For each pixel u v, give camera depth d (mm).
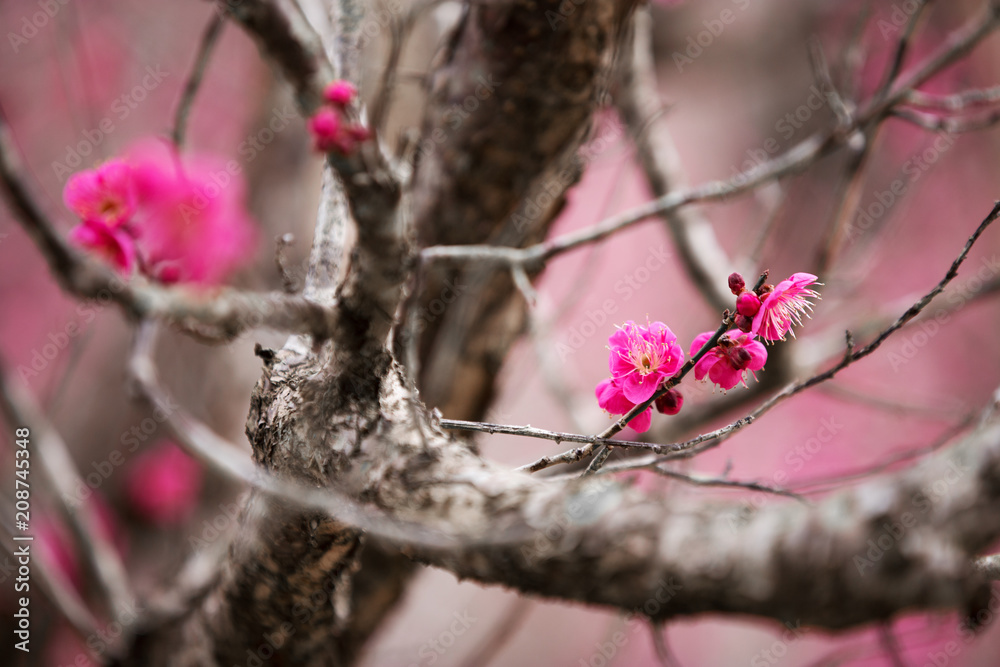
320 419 912
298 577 977
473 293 1097
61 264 834
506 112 1060
